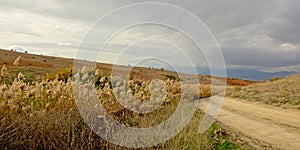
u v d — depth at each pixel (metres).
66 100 7.20
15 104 6.61
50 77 9.38
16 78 7.23
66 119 6.55
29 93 6.94
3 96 6.64
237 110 16.70
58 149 5.68
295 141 9.04
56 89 7.45
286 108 17.11
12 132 5.88
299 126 11.64
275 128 11.19
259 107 18.17
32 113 6.29
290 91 22.92
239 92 27.53
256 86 30.94
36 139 5.89
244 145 8.20
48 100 7.23
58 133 6.07
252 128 11.09
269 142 8.80
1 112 6.25
